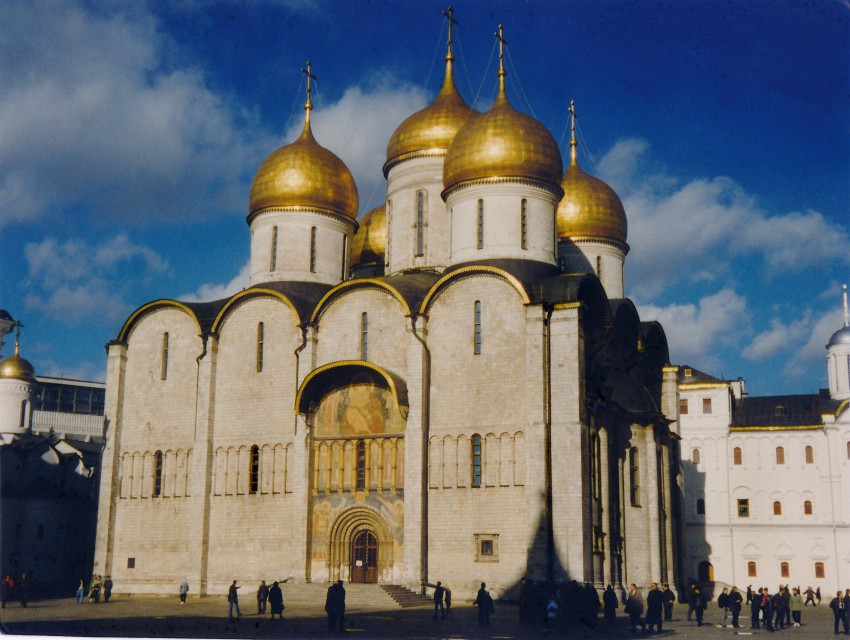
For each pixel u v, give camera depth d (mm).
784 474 85000
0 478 72125
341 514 54844
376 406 55188
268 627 40562
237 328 60344
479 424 52531
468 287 54250
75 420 96125
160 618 44562
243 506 57844
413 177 63844
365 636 37531
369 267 70875
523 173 57031
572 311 51500
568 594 42500
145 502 61156
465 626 41406
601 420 54469
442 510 52438
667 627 44188
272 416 58156
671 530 62156
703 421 87625
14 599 61062
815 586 82438
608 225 68812
